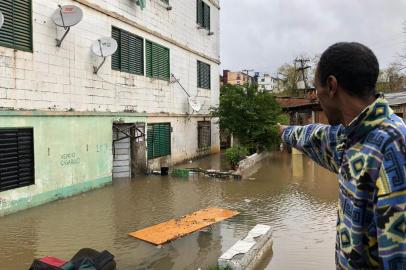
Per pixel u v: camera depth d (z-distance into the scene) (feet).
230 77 222.28
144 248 22.56
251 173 52.44
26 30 31.91
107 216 29.71
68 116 36.50
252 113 63.72
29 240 24.03
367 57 5.02
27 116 31.73
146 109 51.55
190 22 66.95
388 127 4.67
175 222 27.71
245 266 18.70
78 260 17.12
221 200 35.47
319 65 5.40
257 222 28.14
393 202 4.38
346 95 5.09
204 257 21.03
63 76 36.01
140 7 49.47
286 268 19.76
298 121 101.35
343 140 5.33
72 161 37.17
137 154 49.29
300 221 28.48
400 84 145.79
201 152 71.72
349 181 4.87
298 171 54.34
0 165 29.22
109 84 43.24
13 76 30.48
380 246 4.46
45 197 33.63
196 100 69.46
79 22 37.58
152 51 53.31
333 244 23.34
